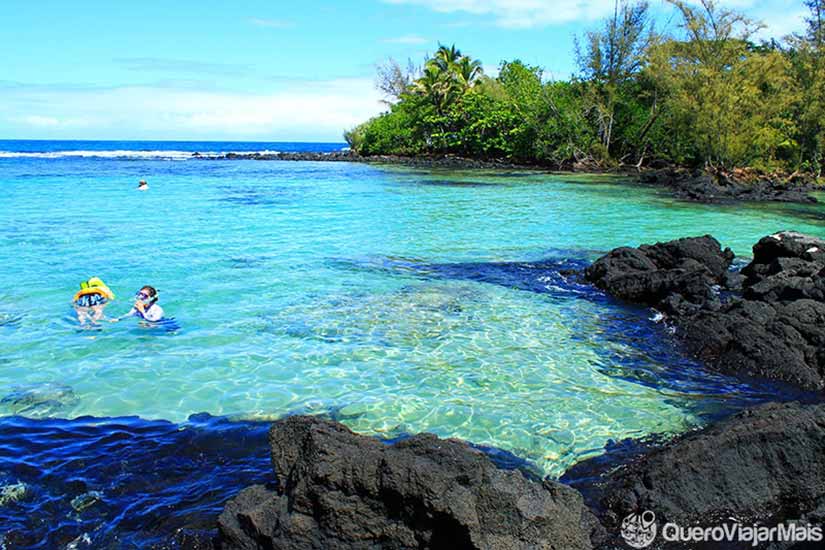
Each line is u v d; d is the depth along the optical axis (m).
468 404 7.23
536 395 7.54
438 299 11.52
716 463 5.29
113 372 7.96
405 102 67.19
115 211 22.31
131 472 5.71
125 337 9.22
